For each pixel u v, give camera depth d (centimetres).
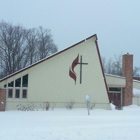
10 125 1357
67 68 2623
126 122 1547
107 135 1116
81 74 2659
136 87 3612
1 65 5538
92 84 2683
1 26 5766
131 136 1110
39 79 2534
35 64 2525
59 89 2583
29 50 5897
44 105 2520
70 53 2645
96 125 1388
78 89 2636
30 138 1015
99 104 2681
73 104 2600
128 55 3325
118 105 2950
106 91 2719
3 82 2442
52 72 2577
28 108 2472
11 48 5669
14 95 2459
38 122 1495
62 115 2008
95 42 2731
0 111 2339
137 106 3231
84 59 2681
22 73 2495
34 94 2511
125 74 3291
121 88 3306
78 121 1559
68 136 1070
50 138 1024
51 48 6238
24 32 5975
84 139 1031
